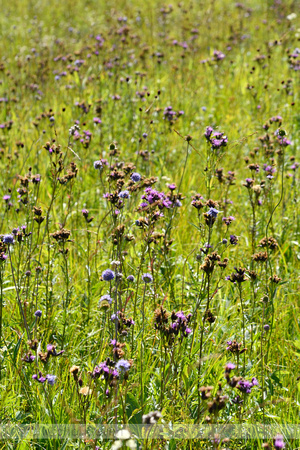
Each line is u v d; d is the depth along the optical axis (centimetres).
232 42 1498
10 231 654
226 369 370
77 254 665
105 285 573
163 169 850
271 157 833
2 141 925
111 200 485
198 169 895
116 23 1864
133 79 1254
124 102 1110
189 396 422
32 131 1054
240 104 1153
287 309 573
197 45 1487
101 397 430
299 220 721
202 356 467
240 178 862
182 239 694
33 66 1472
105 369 376
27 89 1231
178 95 1165
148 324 512
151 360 477
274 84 1212
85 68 1266
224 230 703
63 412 414
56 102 1174
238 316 557
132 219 652
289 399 438
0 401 420
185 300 566
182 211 723
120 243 493
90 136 847
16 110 1147
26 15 2241
